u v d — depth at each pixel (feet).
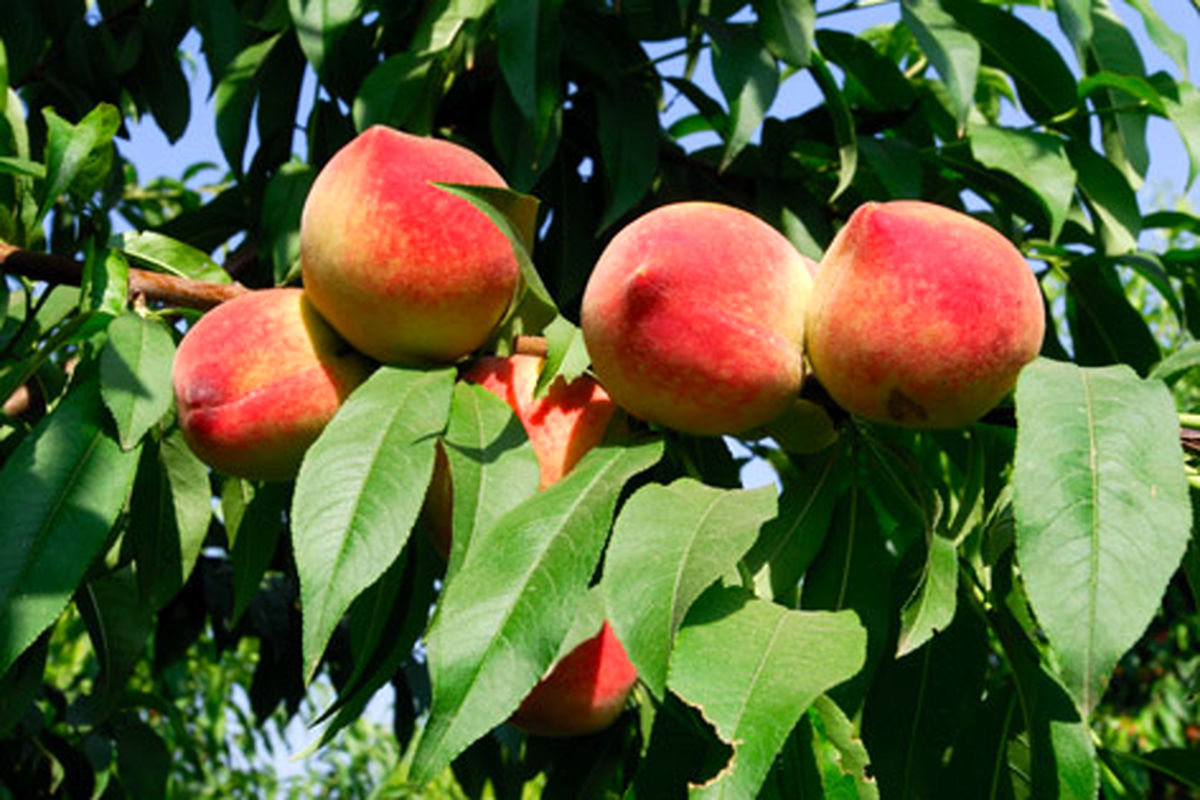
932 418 3.82
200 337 4.15
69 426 3.80
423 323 3.98
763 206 6.11
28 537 3.57
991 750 4.37
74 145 4.32
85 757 7.70
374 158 3.93
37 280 4.43
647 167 5.89
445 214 3.92
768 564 4.31
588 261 6.24
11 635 3.43
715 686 3.11
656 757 4.07
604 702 4.58
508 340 4.28
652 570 3.31
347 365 4.16
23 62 7.26
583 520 3.41
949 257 3.65
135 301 4.34
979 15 6.28
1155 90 5.82
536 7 5.32
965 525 4.62
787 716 3.00
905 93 6.64
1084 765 3.97
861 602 4.36
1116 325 6.31
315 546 3.31
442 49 5.84
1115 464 3.14
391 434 3.55
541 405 4.08
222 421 4.03
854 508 4.47
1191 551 3.90
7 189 4.66
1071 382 3.32
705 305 3.73
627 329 3.75
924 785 4.39
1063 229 6.40
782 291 3.85
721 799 2.91
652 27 6.27
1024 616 4.49
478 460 3.64
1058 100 6.36
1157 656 15.99
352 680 3.80
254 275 6.66
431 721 3.07
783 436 4.53
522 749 7.59
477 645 3.17
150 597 4.71
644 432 3.93
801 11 5.65
